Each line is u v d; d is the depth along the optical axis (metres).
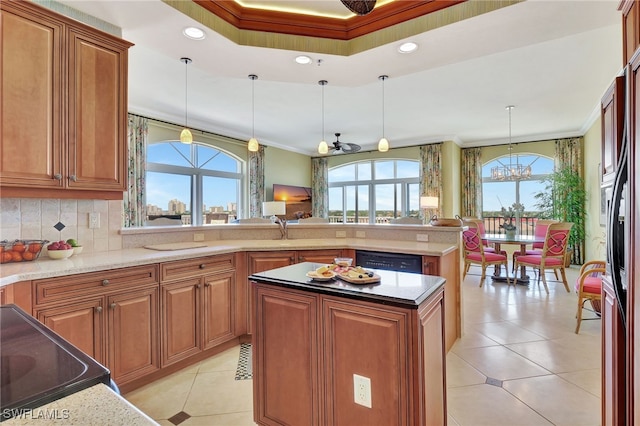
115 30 2.44
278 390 1.64
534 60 3.61
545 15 2.20
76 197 2.22
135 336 2.18
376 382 1.36
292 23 2.72
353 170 9.11
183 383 2.30
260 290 1.69
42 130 2.03
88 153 2.24
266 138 7.71
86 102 2.23
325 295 1.49
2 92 1.88
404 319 1.30
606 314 1.60
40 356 0.74
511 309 3.91
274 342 1.65
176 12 2.26
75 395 0.60
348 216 9.19
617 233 1.40
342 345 1.44
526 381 2.30
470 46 2.64
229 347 2.89
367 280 1.54
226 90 4.61
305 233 3.77
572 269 6.28
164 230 3.08
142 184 5.45
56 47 2.08
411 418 1.29
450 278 2.92
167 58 3.61
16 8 1.93
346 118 5.99
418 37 2.51
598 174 5.48
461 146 8.00
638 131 1.19
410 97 4.84
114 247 2.70
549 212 6.90
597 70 3.85
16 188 1.97
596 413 1.93
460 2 2.29
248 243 3.25
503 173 6.12
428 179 7.66
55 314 1.83
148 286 2.26
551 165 7.12
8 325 0.92
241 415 1.95
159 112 5.64
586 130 6.35
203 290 2.63
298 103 5.16
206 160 6.79
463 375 2.38
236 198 7.46
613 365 1.48
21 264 2.00
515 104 5.12
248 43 2.65
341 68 3.05
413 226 3.39
